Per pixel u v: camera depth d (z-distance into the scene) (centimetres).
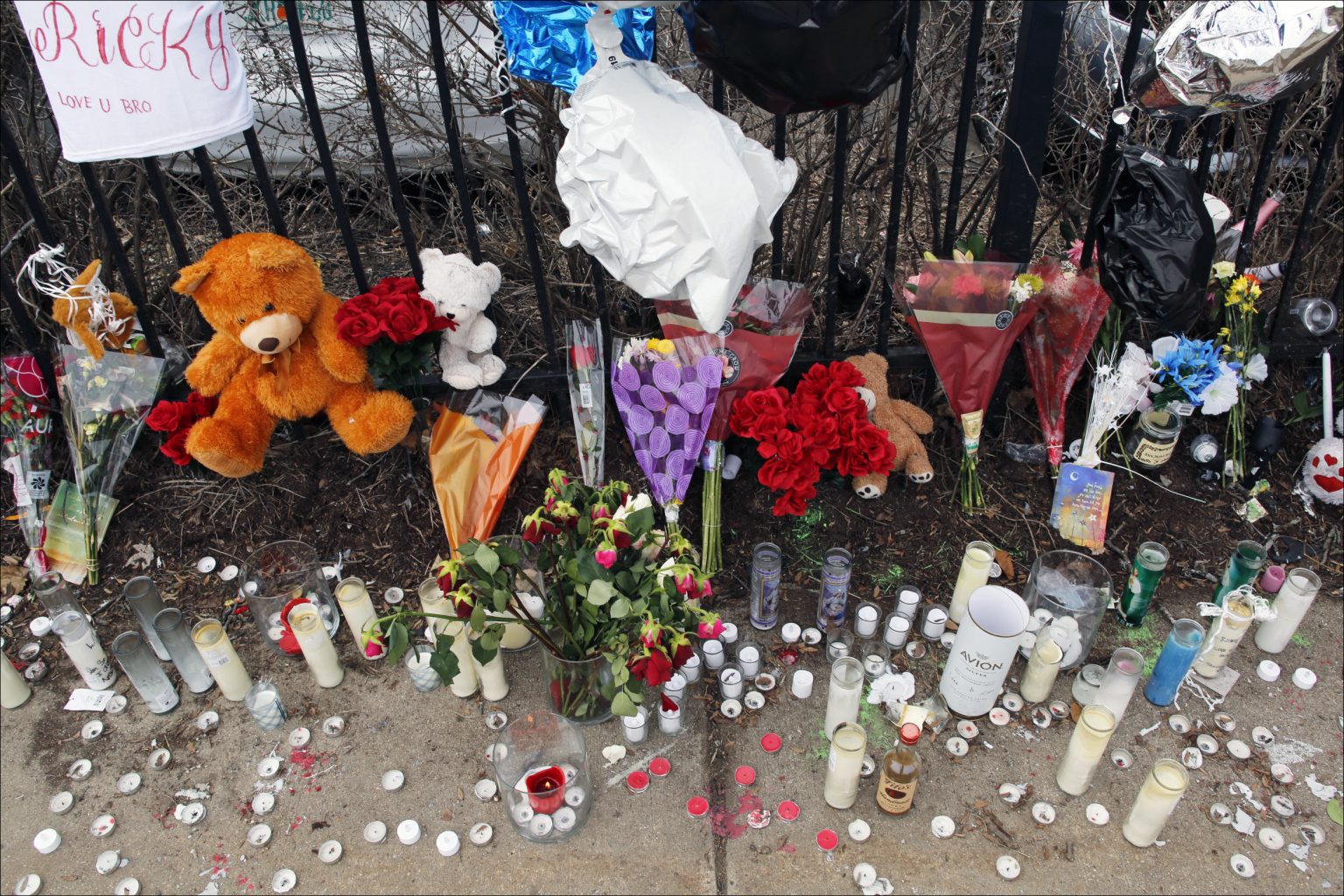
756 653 229
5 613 257
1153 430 262
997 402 276
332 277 332
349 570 261
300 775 213
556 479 200
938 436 278
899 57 198
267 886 191
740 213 202
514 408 263
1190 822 198
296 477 273
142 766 217
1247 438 283
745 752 214
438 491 258
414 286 237
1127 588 241
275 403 238
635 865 191
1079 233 284
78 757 220
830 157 276
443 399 272
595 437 256
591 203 212
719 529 250
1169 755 211
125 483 273
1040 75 226
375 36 278
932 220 289
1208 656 225
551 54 215
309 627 223
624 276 216
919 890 186
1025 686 223
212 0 207
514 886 189
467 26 294
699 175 201
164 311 290
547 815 195
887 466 236
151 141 217
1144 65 227
